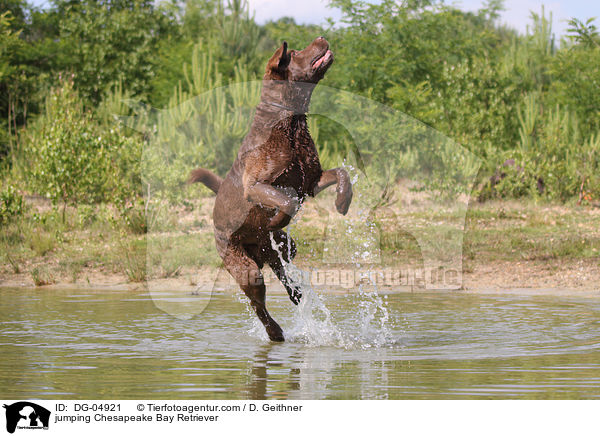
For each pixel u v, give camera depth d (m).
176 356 5.80
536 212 15.70
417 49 19.56
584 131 20.34
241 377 5.07
